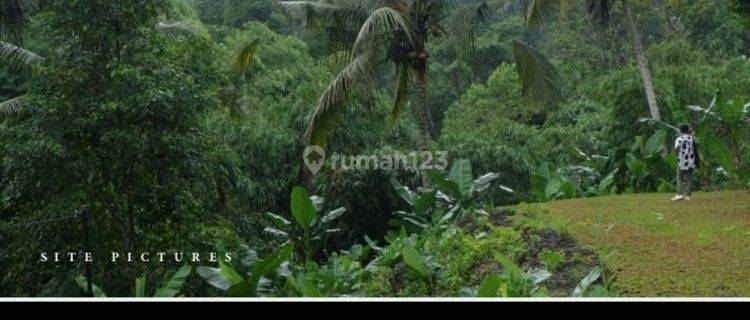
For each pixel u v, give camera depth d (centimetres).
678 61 2420
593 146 2338
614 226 1015
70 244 999
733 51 3175
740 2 1417
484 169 2106
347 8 1616
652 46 2636
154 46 1077
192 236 1032
